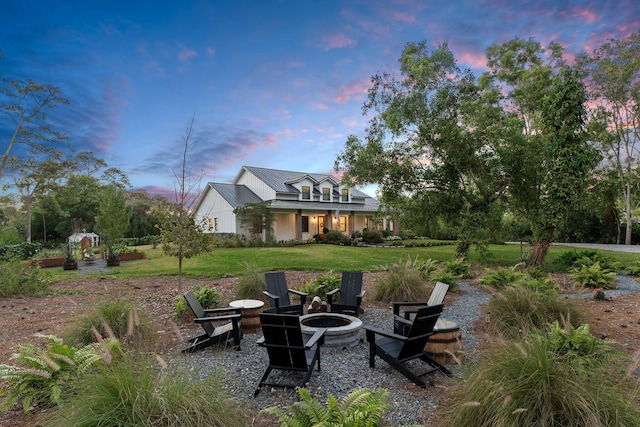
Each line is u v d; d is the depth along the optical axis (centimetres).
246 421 295
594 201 2412
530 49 1727
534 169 1227
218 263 1452
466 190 1438
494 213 1346
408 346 398
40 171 3375
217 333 499
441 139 1305
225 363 448
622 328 560
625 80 2277
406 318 539
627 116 2509
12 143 3153
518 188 1277
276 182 2802
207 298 675
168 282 1068
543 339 354
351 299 683
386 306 755
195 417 260
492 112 1391
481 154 1302
